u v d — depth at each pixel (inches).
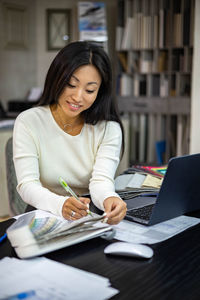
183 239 44.6
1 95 216.5
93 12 217.3
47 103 63.6
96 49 55.3
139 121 216.5
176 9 193.9
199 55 143.2
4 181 131.6
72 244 40.6
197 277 35.6
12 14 216.2
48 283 32.7
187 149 197.3
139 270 36.7
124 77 212.1
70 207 48.6
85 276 34.3
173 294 32.5
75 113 57.4
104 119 65.1
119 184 64.4
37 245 38.2
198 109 146.9
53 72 56.3
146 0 202.1
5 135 130.9
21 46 224.4
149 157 212.5
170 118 202.1
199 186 52.7
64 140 63.9
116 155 64.8
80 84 54.4
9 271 34.8
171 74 196.7
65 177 65.6
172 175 46.9
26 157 59.6
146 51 205.0
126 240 43.6
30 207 61.2
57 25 231.6
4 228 46.4
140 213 51.8
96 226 46.3
